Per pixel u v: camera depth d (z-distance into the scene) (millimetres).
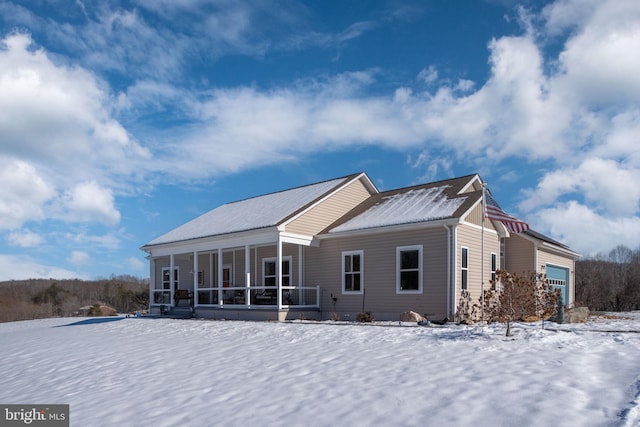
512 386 6621
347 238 19312
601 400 5867
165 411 7336
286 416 6469
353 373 8234
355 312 18750
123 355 12359
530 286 11133
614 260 54875
